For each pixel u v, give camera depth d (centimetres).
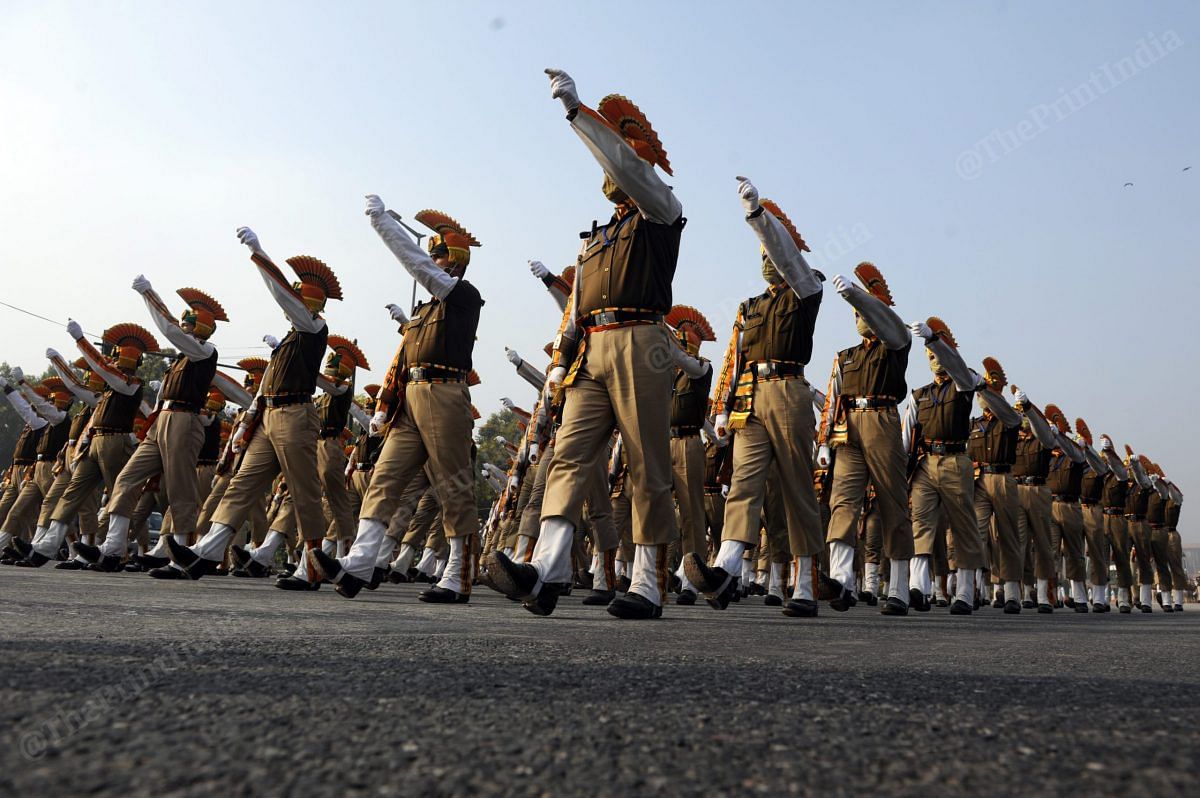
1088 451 1518
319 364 756
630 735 142
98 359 984
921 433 878
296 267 771
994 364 1072
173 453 870
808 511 634
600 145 429
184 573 781
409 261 594
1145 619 920
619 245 460
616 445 937
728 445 841
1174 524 1922
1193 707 185
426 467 626
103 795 99
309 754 122
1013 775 121
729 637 366
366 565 595
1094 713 173
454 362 607
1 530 1205
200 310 906
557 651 267
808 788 113
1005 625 598
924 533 868
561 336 480
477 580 1096
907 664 264
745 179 581
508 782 112
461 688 182
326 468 980
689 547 832
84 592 481
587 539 1379
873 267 744
